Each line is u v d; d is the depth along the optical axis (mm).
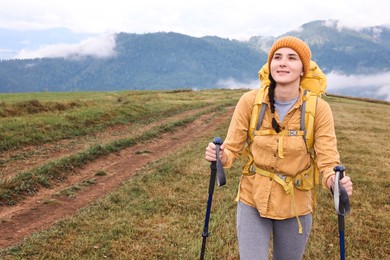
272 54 3459
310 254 6293
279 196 3436
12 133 15766
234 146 3613
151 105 38188
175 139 20422
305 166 3500
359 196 9672
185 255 5953
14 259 5672
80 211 8125
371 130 25781
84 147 15844
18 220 7816
